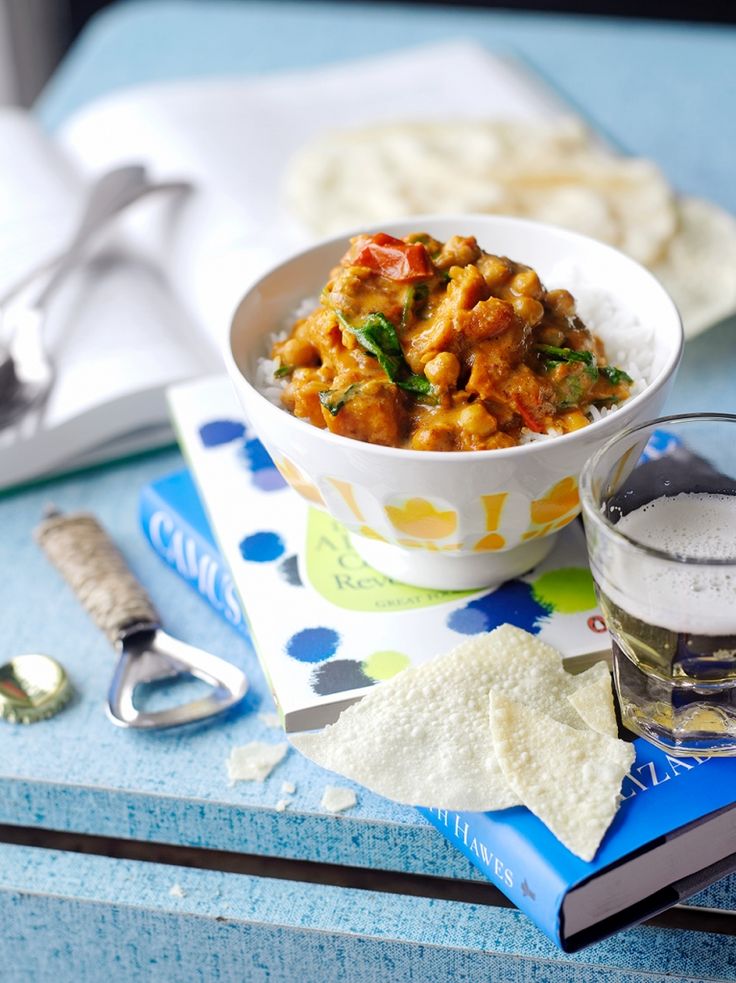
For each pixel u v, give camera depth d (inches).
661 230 44.1
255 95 54.6
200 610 34.9
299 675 30.6
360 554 33.1
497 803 28.5
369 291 30.4
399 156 49.0
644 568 27.9
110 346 41.7
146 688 32.9
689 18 85.8
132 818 31.6
